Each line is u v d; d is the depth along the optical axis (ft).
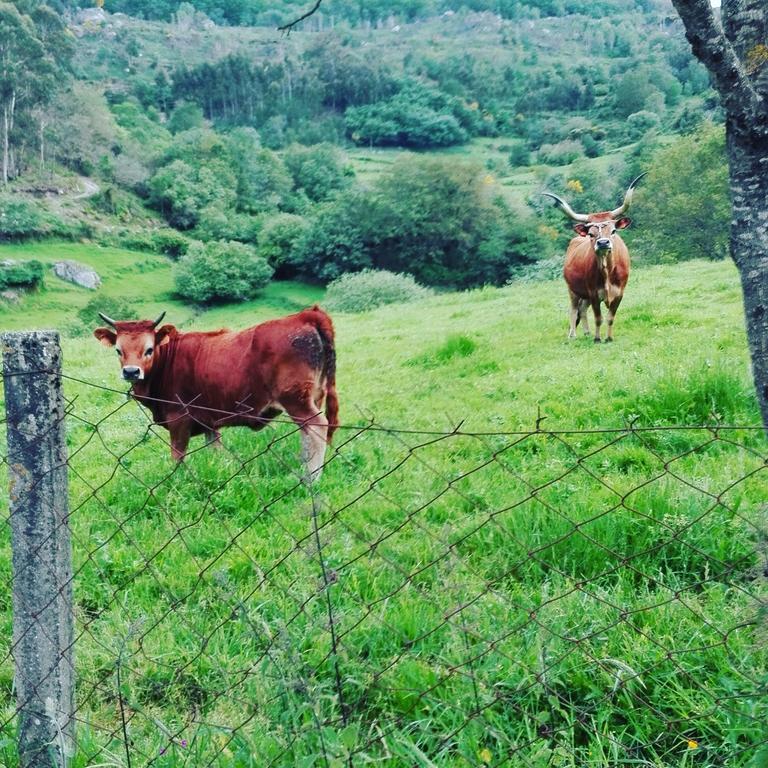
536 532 15.48
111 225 289.12
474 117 450.30
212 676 11.98
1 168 298.15
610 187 250.16
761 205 10.62
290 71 506.89
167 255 283.79
